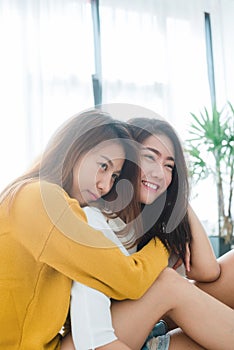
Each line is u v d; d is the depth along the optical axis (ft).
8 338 3.57
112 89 10.94
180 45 11.81
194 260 4.64
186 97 11.73
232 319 3.88
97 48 10.94
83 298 3.51
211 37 12.43
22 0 10.06
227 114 11.92
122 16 11.16
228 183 11.34
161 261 3.98
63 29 10.45
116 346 3.50
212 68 12.39
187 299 3.85
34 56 10.11
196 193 10.89
